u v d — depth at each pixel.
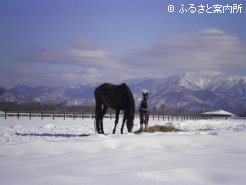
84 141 12.21
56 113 55.12
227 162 8.24
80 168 7.87
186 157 9.02
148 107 19.36
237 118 93.56
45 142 11.71
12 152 10.67
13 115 52.59
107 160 8.76
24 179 6.84
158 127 20.77
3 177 7.07
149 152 9.96
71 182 6.58
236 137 13.09
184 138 12.71
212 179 6.83
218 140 12.72
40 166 8.21
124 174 7.10
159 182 6.59
